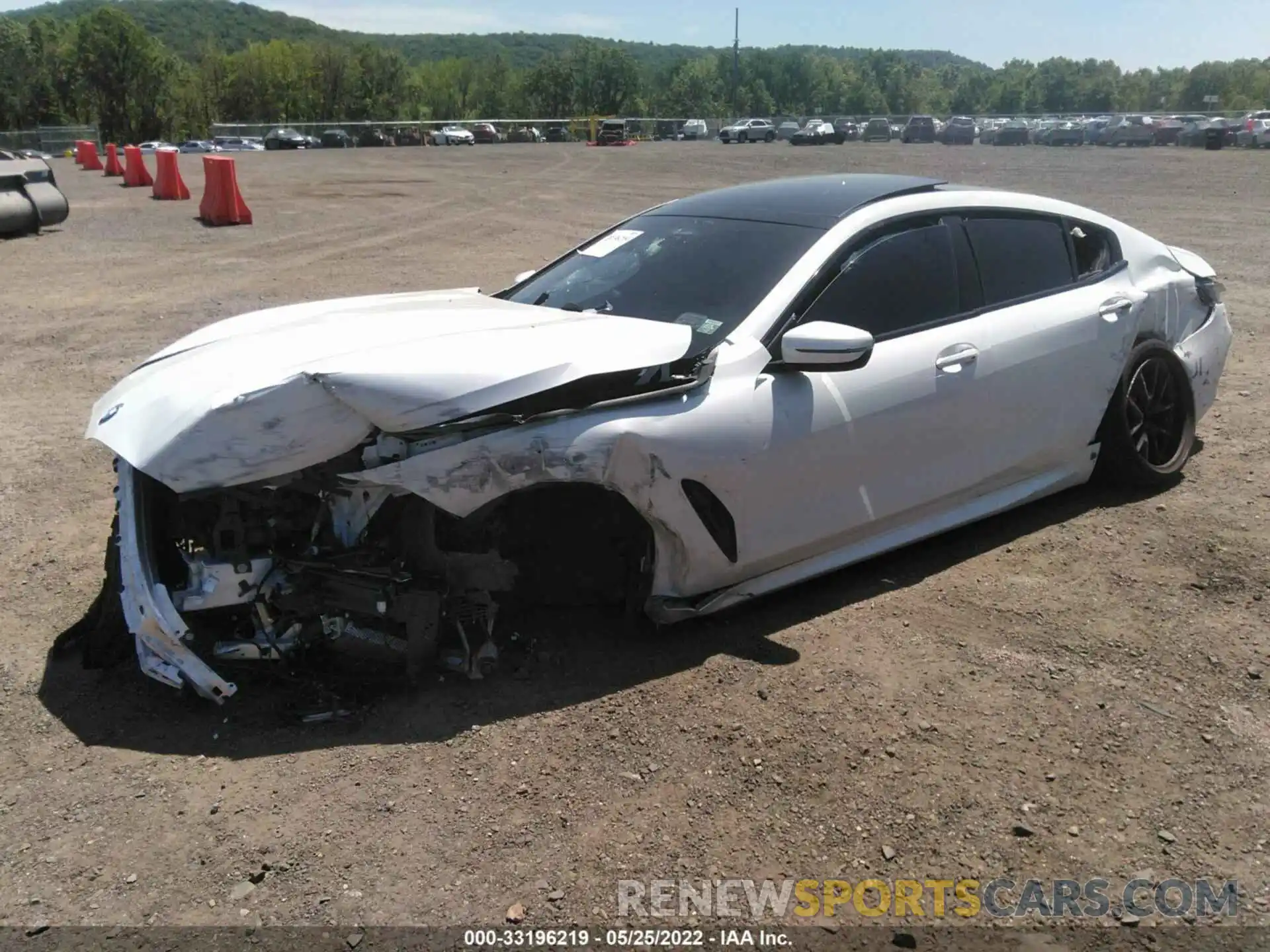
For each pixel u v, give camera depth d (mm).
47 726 2990
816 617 3637
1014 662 3330
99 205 20328
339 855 2453
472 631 3262
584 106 131500
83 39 105125
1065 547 4203
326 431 2834
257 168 35562
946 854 2465
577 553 3338
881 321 3766
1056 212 4543
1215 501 4648
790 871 2410
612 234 4477
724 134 64812
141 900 2314
